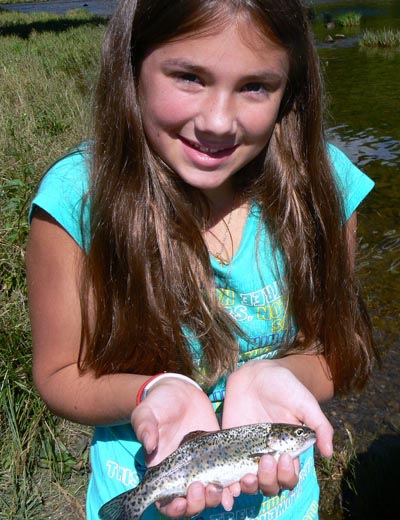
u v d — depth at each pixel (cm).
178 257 60
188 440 56
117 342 60
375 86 415
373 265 182
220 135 55
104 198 58
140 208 59
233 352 63
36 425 104
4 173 170
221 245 63
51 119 256
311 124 64
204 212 63
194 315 61
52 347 60
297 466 57
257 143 58
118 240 59
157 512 60
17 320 120
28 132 218
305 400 56
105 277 59
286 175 64
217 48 52
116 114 59
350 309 67
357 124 323
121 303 59
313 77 63
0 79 349
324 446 53
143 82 57
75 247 58
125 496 56
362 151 281
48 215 58
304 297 64
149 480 55
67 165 62
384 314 159
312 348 67
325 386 66
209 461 56
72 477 103
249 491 52
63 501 98
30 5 1659
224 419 58
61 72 455
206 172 58
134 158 59
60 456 104
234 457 56
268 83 55
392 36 593
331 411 127
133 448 62
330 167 66
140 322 60
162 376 59
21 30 870
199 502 51
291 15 54
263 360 61
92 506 65
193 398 58
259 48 53
